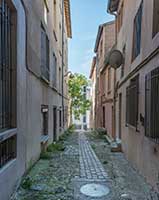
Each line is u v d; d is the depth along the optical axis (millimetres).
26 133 6422
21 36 5766
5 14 4828
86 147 12680
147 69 6047
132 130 8156
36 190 5387
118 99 12445
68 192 5344
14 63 5270
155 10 5512
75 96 36969
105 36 19516
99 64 23906
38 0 8312
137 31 7625
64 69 22062
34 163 7727
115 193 5301
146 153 6109
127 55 9633
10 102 5203
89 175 6797
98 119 24641
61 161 8688
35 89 7793
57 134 15344
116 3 13273
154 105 5344
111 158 9523
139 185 5859
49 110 11648
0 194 4141
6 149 4824
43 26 9539
